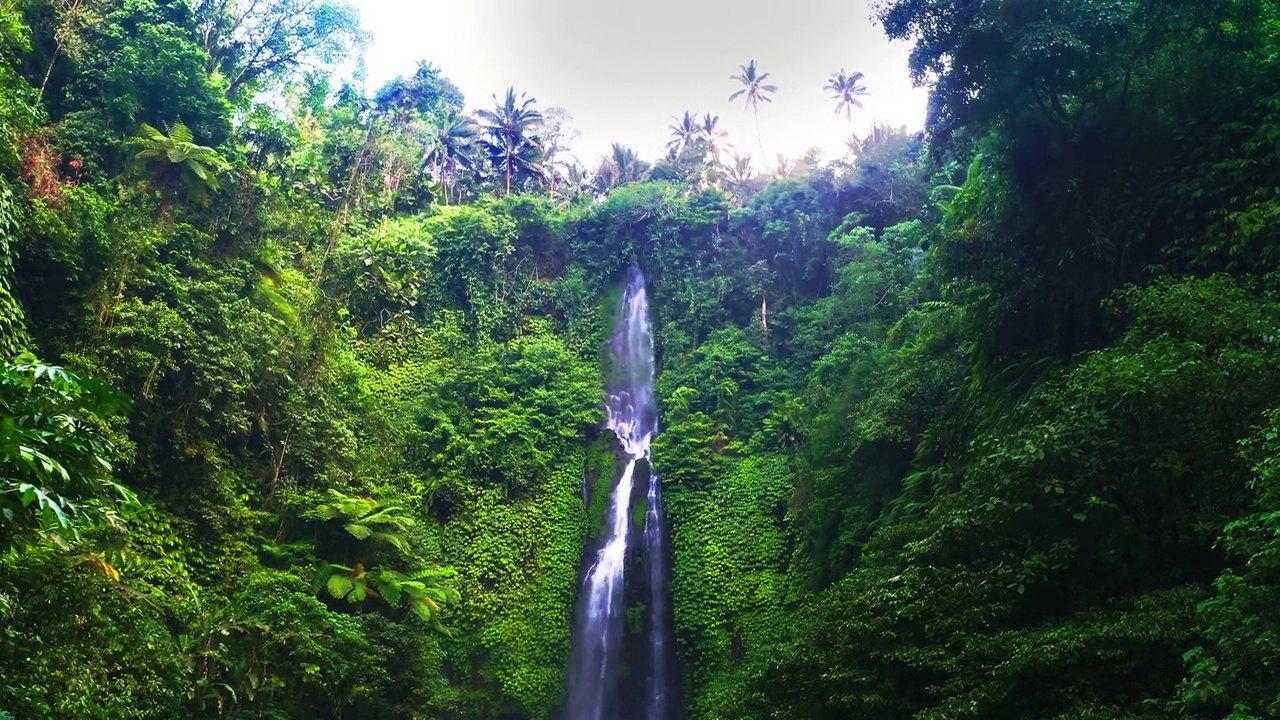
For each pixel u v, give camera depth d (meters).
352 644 14.52
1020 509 8.67
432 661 17.39
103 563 9.59
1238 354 7.82
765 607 23.95
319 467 18.08
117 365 14.16
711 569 25.28
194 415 15.33
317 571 16.36
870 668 9.18
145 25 19.45
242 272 18.23
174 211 17.78
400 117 38.47
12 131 13.46
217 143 19.86
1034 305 13.34
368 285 20.62
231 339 16.30
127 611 9.92
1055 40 11.45
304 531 17.22
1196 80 12.07
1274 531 5.73
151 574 12.21
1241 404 7.82
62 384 6.08
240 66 26.83
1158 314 9.31
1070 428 8.67
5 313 12.32
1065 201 12.80
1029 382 12.73
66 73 18.36
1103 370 8.77
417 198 36.19
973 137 14.27
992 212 14.08
